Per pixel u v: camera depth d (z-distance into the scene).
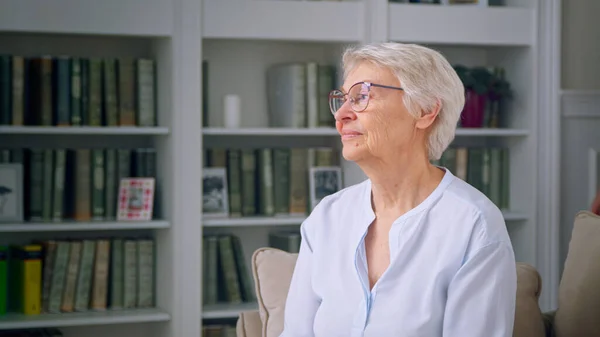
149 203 3.66
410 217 1.76
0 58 3.50
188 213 3.59
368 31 3.76
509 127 4.12
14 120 3.51
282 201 3.84
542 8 3.97
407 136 1.77
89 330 3.83
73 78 3.58
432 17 3.84
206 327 3.69
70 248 3.63
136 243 3.74
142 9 3.51
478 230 1.69
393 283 1.72
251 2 3.63
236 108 3.77
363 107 1.76
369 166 1.79
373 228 1.83
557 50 3.96
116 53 3.85
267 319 2.18
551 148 3.98
